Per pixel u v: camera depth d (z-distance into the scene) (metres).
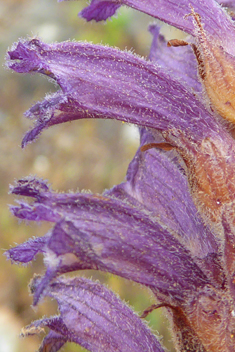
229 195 0.10
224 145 0.10
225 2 0.11
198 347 0.10
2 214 0.30
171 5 0.11
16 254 0.11
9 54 0.10
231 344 0.10
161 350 0.11
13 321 0.25
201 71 0.10
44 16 0.41
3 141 0.34
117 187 0.12
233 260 0.10
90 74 0.10
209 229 0.11
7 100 0.36
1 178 0.33
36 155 0.34
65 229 0.10
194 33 0.10
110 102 0.10
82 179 0.32
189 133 0.10
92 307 0.11
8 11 0.42
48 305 0.26
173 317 0.10
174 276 0.10
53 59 0.10
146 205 0.11
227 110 0.10
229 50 0.10
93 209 0.10
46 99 0.10
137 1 0.11
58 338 0.11
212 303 0.10
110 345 0.11
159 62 0.12
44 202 0.10
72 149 0.33
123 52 0.10
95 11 0.11
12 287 0.27
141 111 0.10
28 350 0.24
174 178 0.11
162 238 0.10
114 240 0.10
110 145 0.33
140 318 0.11
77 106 0.10
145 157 0.12
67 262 0.10
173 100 0.10
